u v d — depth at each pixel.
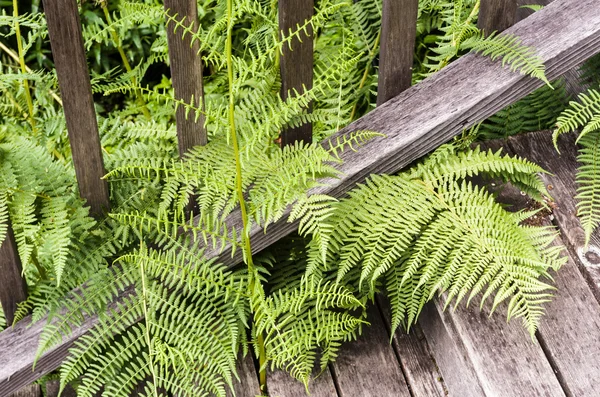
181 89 1.56
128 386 1.67
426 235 1.58
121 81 1.92
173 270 1.62
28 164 1.57
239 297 1.61
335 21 1.91
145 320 1.63
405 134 1.62
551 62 1.64
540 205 1.70
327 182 1.61
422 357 1.66
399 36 1.61
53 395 1.67
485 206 1.59
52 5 1.46
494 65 1.65
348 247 1.57
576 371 1.53
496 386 1.53
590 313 1.58
